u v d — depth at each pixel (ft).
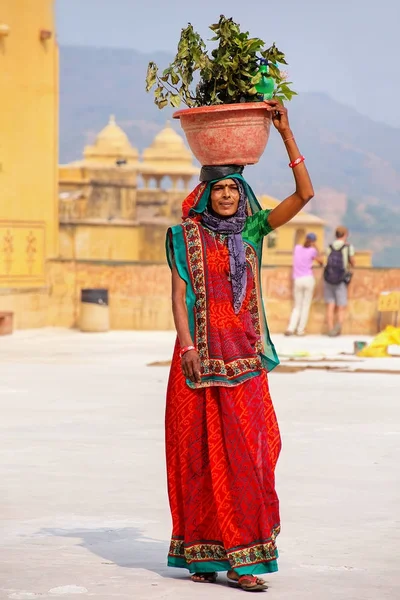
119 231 157.99
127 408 49.70
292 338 98.58
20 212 102.06
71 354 79.05
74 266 103.86
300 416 47.32
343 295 100.73
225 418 22.95
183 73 25.08
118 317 104.27
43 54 104.99
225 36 24.79
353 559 24.71
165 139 176.04
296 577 23.30
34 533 27.04
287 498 31.09
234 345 23.40
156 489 32.17
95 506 29.96
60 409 49.34
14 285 100.63
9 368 68.59
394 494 31.68
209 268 23.71
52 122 105.40
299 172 24.07
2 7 101.35
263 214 24.29
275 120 24.20
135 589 22.40
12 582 22.76
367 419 46.52
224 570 22.97
